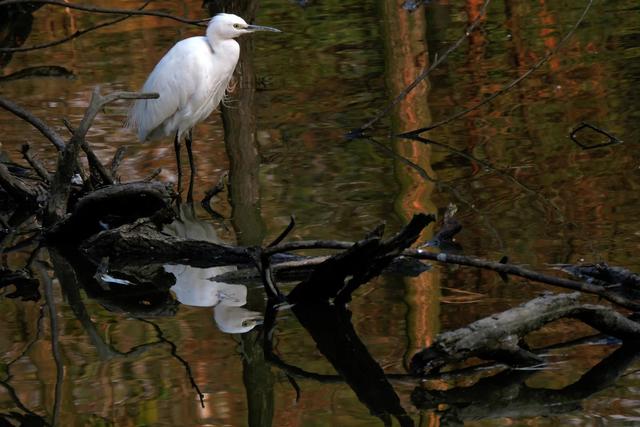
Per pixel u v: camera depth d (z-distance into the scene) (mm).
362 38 20453
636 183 11758
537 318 7656
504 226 10688
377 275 9070
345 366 7906
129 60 19750
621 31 19281
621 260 9438
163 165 14141
